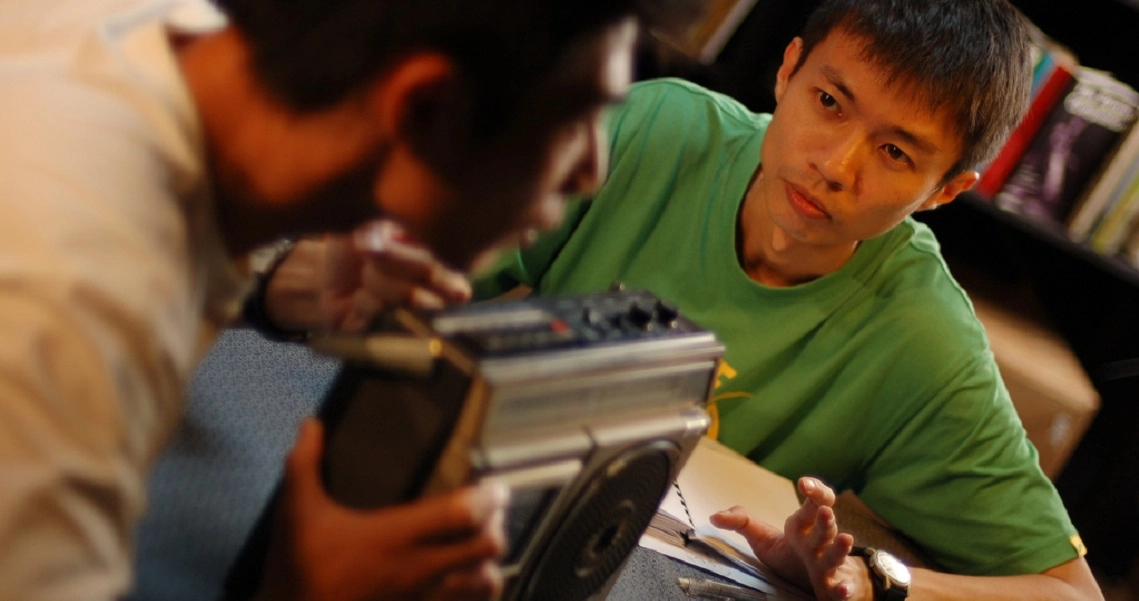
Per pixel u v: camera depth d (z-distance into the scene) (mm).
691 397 673
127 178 490
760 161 1300
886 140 1082
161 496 723
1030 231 2068
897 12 1057
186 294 543
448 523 533
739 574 965
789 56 1223
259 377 904
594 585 738
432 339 554
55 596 432
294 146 557
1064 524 1253
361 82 531
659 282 1335
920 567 1249
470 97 523
